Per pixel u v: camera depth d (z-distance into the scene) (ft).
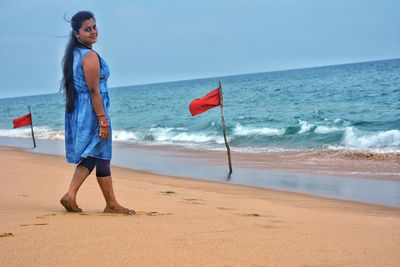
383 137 60.44
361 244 11.08
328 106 114.32
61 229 11.15
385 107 100.89
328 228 13.67
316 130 70.13
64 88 13.74
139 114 157.17
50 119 178.19
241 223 13.64
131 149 70.23
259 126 85.76
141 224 12.03
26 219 12.73
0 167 36.06
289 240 11.09
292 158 49.60
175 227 11.89
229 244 10.14
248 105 140.97
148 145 75.72
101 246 9.49
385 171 39.06
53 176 29.63
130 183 31.53
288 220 15.69
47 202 17.54
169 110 165.27
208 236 10.89
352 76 272.10
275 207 22.00
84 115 13.55
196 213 16.35
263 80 362.33
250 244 10.30
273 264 8.75
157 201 21.01
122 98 293.64
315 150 53.98
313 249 10.20
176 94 295.28
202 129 92.94
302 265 8.80
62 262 8.37
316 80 263.29
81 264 8.28
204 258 8.87
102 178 14.43
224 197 26.63
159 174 41.98
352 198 28.53
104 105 13.71
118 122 133.69
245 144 68.64
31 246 9.45
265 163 47.42
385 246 10.89
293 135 69.87
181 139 81.35
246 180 37.47
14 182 25.29
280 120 94.07
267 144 66.95
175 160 53.52
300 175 39.14
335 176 37.88
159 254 9.00
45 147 77.36
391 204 26.27
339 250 10.25
